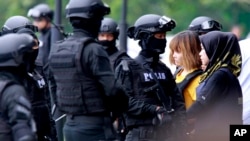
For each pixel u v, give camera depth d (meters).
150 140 17.28
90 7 15.97
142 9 62.44
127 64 17.30
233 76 18.14
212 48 18.14
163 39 17.78
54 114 19.08
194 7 62.22
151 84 17.41
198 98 18.06
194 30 21.23
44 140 16.97
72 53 15.87
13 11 62.03
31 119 14.59
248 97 20.19
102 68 15.74
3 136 14.70
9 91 14.66
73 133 15.94
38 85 16.75
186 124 17.88
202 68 18.69
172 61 19.14
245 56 20.36
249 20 57.06
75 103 15.88
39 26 26.03
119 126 17.78
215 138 18.05
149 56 17.70
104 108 15.85
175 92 17.89
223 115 18.02
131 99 17.23
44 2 61.88
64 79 15.98
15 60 15.00
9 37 15.12
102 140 15.84
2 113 14.73
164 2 62.72
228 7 60.03
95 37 16.22
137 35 17.83
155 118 17.22
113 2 60.09
